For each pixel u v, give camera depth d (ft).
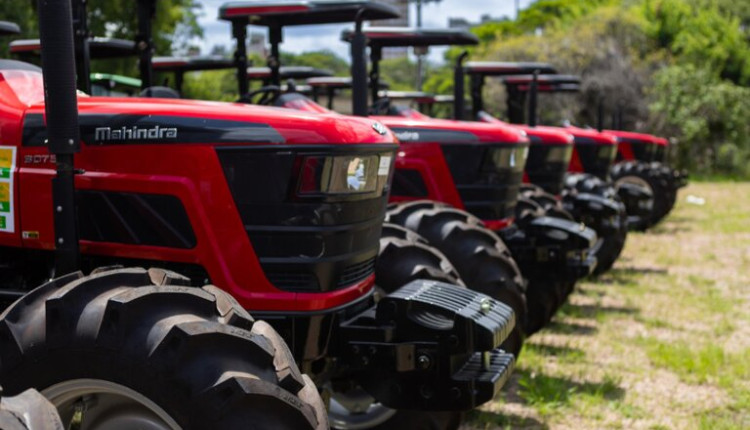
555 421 13.05
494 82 66.39
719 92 69.82
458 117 19.93
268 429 6.53
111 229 9.11
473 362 10.01
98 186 9.06
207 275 8.97
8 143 9.27
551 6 109.60
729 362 16.25
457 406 9.51
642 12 81.41
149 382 6.60
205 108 8.99
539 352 16.87
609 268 25.49
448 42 19.04
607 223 23.24
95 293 7.10
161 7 54.85
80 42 11.39
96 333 6.74
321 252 8.85
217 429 6.46
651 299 22.13
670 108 68.90
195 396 6.49
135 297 6.79
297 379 6.95
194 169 8.77
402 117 18.17
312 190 8.71
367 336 9.52
